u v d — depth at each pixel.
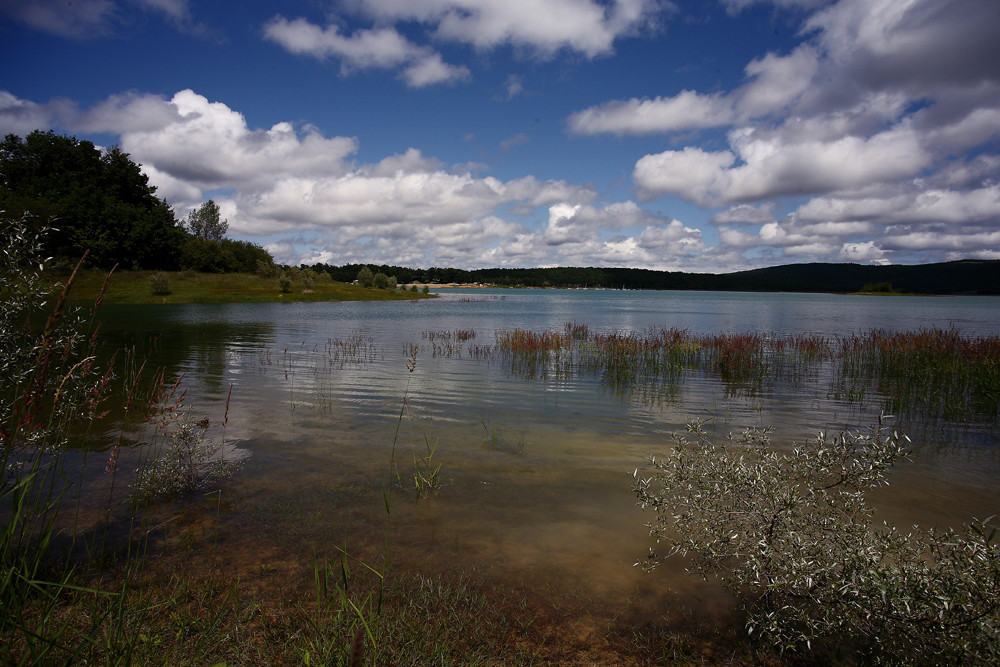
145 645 2.99
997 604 2.84
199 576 4.00
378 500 5.68
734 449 7.03
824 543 3.49
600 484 6.30
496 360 17.34
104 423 8.16
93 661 2.78
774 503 3.61
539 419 9.55
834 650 3.39
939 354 16.38
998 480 6.63
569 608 3.81
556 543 4.80
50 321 3.11
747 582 3.89
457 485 6.18
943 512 5.64
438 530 5.00
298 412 9.66
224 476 6.25
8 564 3.22
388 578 4.12
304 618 3.48
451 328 30.25
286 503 5.52
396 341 22.97
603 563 4.46
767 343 21.23
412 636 3.33
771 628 3.29
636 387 12.98
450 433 8.48
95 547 4.37
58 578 3.74
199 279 65.56
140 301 47.34
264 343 21.19
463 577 4.18
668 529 5.09
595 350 19.22
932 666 3.05
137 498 5.43
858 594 3.10
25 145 70.19
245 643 3.16
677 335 19.52
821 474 3.96
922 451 7.90
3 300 3.12
